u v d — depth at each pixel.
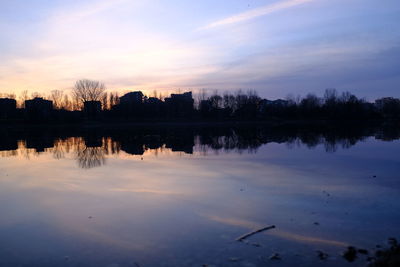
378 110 127.69
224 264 10.45
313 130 77.25
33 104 112.88
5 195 19.45
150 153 37.84
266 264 10.38
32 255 11.52
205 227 13.77
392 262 9.80
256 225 13.85
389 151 36.94
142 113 115.88
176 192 19.47
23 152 40.75
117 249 11.84
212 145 45.59
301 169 26.19
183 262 10.68
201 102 130.38
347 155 34.00
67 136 68.25
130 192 19.64
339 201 17.08
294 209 15.89
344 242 11.93
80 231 13.66
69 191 20.12
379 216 14.68
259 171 25.56
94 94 120.31
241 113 128.25
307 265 10.24
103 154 37.69
